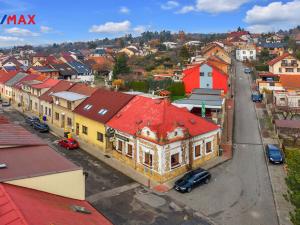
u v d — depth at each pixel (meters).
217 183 34.12
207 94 66.25
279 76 88.75
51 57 163.12
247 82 95.06
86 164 38.97
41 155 24.28
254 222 26.94
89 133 46.25
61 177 20.94
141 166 36.28
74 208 19.34
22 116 65.88
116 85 79.69
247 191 32.31
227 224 26.59
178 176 35.50
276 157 39.34
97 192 31.62
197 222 26.73
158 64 126.31
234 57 156.12
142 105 42.41
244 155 42.53
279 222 26.94
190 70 79.44
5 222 15.09
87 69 133.00
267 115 61.81
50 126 56.56
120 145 40.22
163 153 33.47
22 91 72.62
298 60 99.06
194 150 37.56
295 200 21.05
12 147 25.47
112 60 155.12
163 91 76.88
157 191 32.16
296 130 46.91
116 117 42.47
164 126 35.75
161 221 26.77
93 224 17.91
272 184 33.94
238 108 66.94
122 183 33.75
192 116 41.16
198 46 180.00
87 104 49.62
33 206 17.05
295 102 65.88
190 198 30.81
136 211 28.27
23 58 181.38
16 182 19.19
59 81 65.38
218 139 41.84
